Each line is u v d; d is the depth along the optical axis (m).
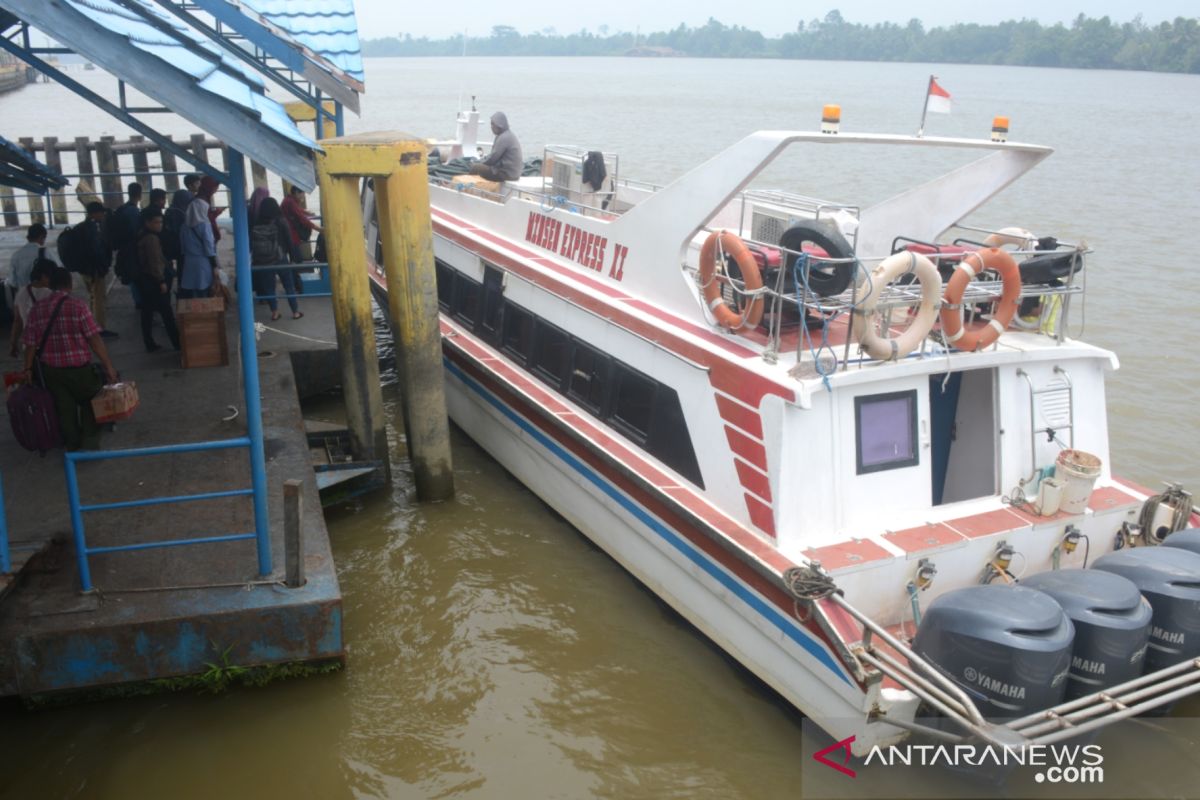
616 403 8.16
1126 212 24.36
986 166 8.09
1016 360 6.68
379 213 8.79
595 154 9.98
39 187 11.27
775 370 6.43
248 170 22.28
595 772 5.99
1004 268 6.47
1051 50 176.12
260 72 10.29
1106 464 7.16
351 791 5.74
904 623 6.28
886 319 6.63
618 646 7.23
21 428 7.00
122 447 7.94
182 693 6.22
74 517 5.83
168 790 5.64
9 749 5.78
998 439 6.77
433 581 7.95
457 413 11.13
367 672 6.77
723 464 6.81
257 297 11.48
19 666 5.73
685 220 7.49
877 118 59.47
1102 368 7.08
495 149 11.70
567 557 8.41
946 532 6.38
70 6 4.95
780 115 59.66
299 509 6.14
